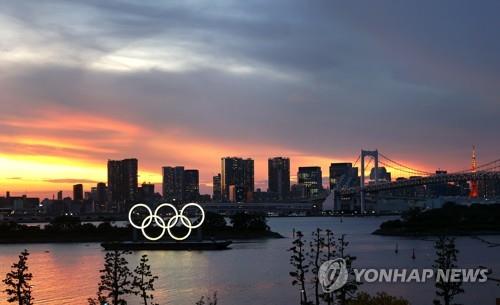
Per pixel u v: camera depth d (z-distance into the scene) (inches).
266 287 5201.8
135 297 4798.2
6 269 6870.1
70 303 4662.9
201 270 6471.5
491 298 4387.3
